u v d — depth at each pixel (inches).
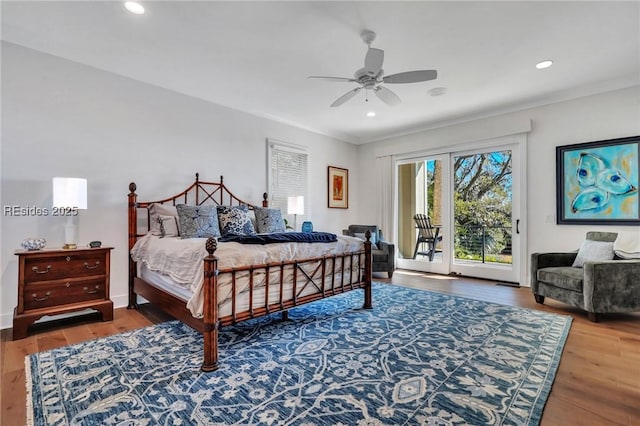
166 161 146.9
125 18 94.6
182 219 128.8
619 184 140.5
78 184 107.2
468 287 168.1
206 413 59.9
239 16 93.1
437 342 93.7
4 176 107.1
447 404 62.5
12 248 108.1
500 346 90.5
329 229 232.7
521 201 171.6
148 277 120.8
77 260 109.7
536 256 138.5
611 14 92.0
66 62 119.7
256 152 184.9
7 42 107.7
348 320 114.5
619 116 141.5
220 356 84.8
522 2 86.8
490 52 114.4
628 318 116.9
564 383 70.9
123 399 64.6
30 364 80.1
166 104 147.4
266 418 58.4
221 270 83.2
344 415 59.2
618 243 125.2
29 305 100.6
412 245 224.7
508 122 174.9
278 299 99.5
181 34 103.3
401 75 102.8
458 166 202.2
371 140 247.3
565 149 155.8
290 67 127.1
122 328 107.2
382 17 93.5
